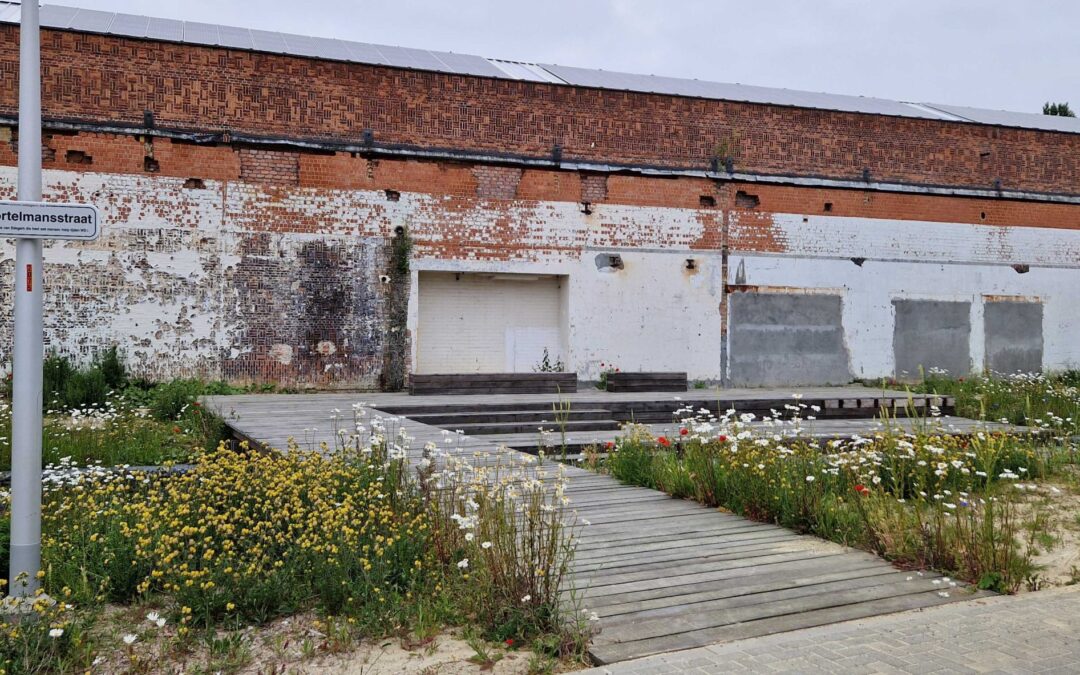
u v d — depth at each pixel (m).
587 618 4.21
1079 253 22.23
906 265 20.55
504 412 12.84
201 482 6.04
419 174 16.52
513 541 4.45
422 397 14.55
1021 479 8.59
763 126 19.27
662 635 4.05
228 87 15.30
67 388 12.99
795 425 8.39
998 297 21.39
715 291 18.86
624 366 18.11
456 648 4.00
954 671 3.57
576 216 17.73
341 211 15.98
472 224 16.91
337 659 3.90
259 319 15.44
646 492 7.66
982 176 21.25
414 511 5.52
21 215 4.25
